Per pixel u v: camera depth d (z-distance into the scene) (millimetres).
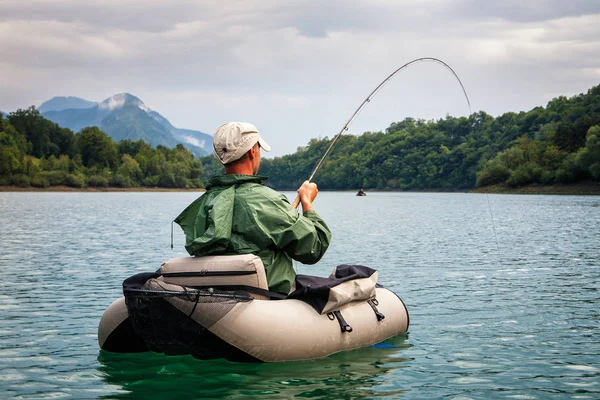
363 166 184875
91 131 175875
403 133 187625
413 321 6461
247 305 4582
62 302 7668
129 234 19797
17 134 171375
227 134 5000
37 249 14656
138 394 4051
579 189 95188
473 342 5512
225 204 4832
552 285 9062
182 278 4734
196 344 4637
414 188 166000
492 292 8406
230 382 4262
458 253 13812
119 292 8398
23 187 138625
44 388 4211
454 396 4035
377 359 4887
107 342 5156
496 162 112188
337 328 4969
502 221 27609
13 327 6227
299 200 5227
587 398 4016
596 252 14000
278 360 4660
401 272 10562
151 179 164500
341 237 18781
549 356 5062
